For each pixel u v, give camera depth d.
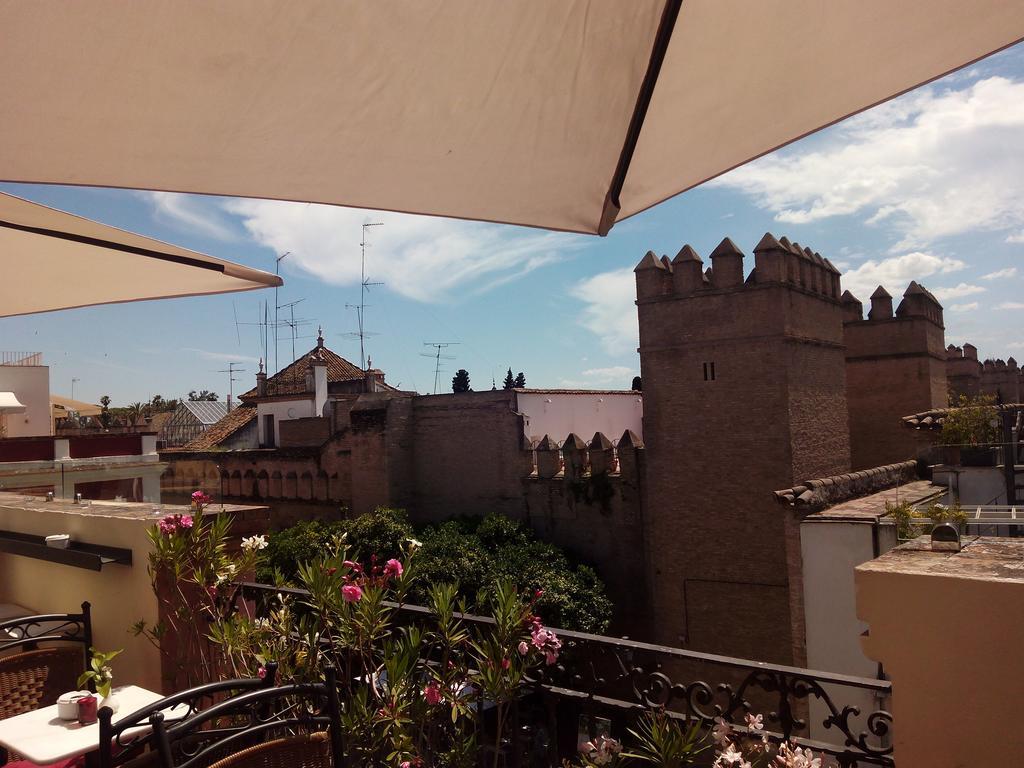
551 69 1.88
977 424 14.85
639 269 22.80
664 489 22.22
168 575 4.34
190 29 1.64
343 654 3.83
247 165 2.14
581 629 20.47
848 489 13.79
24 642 4.21
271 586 4.37
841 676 3.00
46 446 25.61
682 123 2.04
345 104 1.92
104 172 2.12
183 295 3.28
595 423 33.69
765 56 1.86
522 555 22.44
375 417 28.59
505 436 26.92
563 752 4.40
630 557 23.62
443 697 3.41
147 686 4.50
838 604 11.71
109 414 67.69
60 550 4.80
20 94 1.75
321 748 2.56
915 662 1.84
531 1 1.68
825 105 2.08
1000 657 1.73
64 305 3.44
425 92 1.92
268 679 2.81
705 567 21.42
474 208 2.43
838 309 23.92
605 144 2.11
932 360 26.80
